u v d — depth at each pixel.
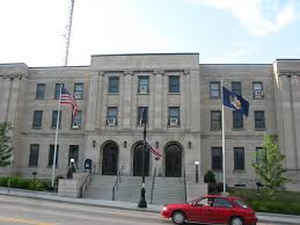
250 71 39.34
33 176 38.44
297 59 37.31
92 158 36.44
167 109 37.06
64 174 38.69
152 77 38.12
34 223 12.44
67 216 15.25
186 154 35.34
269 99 38.38
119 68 38.72
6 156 34.88
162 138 36.16
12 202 20.19
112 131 36.94
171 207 16.08
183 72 37.84
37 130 40.66
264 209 24.39
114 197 28.55
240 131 37.84
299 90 36.38
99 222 13.92
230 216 15.62
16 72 41.09
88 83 41.06
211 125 38.34
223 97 27.84
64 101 34.25
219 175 36.81
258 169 28.12
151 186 30.50
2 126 35.84
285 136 35.34
